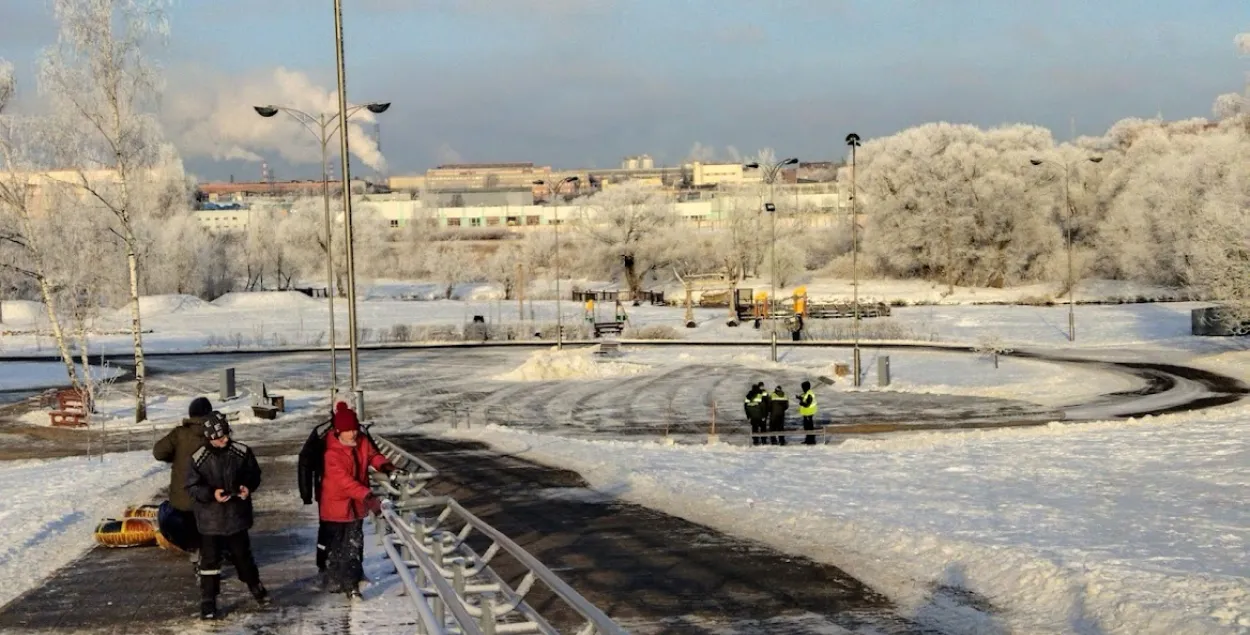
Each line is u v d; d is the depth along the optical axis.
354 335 27.19
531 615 7.52
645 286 131.25
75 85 40.12
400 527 11.54
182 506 11.73
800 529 14.55
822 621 9.95
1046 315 83.81
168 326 91.31
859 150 125.19
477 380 53.19
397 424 38.81
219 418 10.48
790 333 74.06
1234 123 101.69
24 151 41.28
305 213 137.75
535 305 110.94
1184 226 94.75
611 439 34.19
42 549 14.50
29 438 37.84
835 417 38.00
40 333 78.00
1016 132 121.00
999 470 21.20
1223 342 59.44
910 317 86.25
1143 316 79.12
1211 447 23.70
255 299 113.69
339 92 26.89
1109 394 41.78
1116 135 133.38
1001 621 9.81
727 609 10.43
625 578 11.88
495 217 181.38
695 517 15.95
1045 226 110.06
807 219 142.50
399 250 144.00
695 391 47.12
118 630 10.07
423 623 8.61
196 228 125.06
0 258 44.56
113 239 46.97
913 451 26.00
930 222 112.56
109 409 44.84
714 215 159.00
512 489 19.41
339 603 10.84
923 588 11.14
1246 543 12.68
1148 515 15.06
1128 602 9.73
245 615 10.43
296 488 20.73
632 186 127.06
